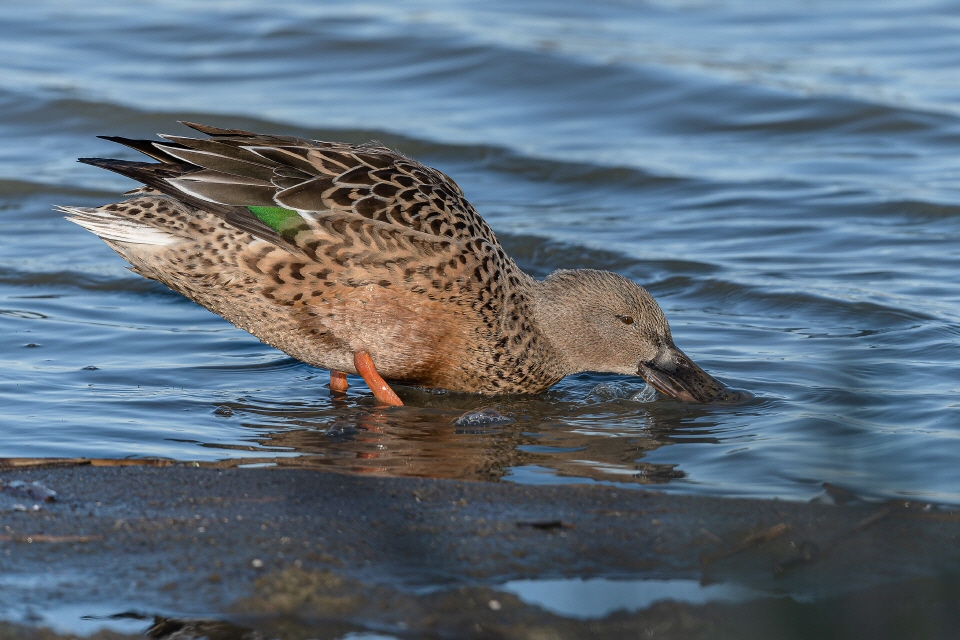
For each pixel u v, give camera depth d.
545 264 15.84
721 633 6.59
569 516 8.01
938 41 25.67
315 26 25.86
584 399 11.69
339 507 8.10
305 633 6.52
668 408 11.08
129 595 6.86
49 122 21.00
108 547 7.43
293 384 11.80
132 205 10.62
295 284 10.52
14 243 16.34
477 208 18.02
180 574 7.10
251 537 7.57
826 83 22.69
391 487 8.52
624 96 22.50
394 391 11.87
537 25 26.69
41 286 14.73
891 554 7.41
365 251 10.48
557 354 11.98
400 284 10.70
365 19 26.53
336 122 20.86
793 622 6.69
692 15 28.25
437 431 10.37
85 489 8.34
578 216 17.56
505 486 8.59
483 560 7.34
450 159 19.91
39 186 18.19
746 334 12.88
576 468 9.23
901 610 6.79
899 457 8.96
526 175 19.27
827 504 8.15
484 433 10.31
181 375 11.84
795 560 7.35
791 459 9.16
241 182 10.34
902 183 17.91
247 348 12.88
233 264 10.45
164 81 23.16
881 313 12.95
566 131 21.20
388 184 10.78
